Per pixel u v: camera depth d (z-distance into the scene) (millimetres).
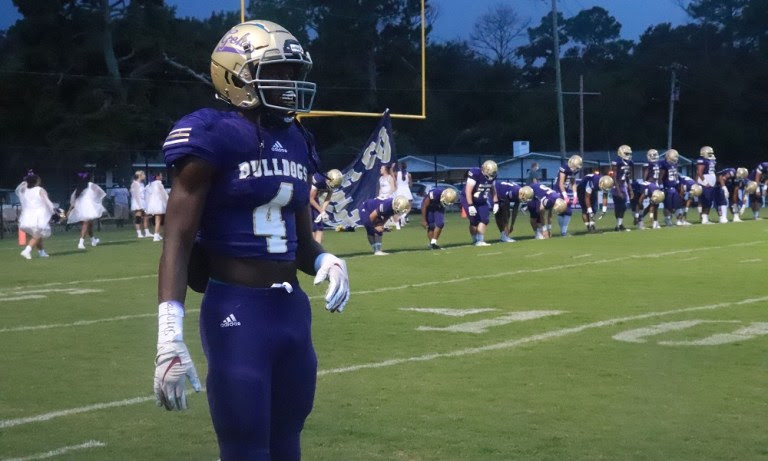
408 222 29000
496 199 20109
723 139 62219
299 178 3547
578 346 8180
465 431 5613
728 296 11188
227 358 3328
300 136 3643
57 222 29188
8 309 10875
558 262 15508
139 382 7047
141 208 24672
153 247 20781
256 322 3369
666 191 24500
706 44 65125
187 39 43875
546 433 5551
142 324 9766
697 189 25203
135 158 43938
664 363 7441
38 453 5277
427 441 5422
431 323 9469
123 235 26219
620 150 23406
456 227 26188
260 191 3426
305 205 3664
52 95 40656
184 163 3336
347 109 48938
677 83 60781
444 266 15102
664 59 64312
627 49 75250
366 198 22562
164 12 42938
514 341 8438
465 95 65688
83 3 41312
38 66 41094
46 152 39594
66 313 10547
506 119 65750
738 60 64438
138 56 42594
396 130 62031
